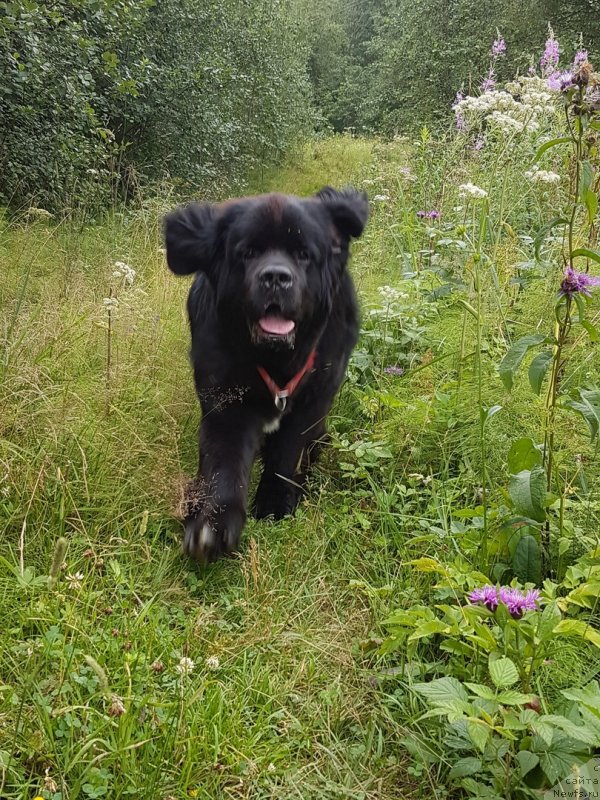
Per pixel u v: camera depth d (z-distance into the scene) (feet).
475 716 2.47
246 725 2.92
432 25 23.70
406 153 12.97
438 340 6.46
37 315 5.67
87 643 3.00
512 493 3.34
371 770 2.82
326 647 3.42
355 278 8.42
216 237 4.53
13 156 10.32
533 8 20.06
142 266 8.54
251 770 2.68
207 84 15.31
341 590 3.88
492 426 4.89
